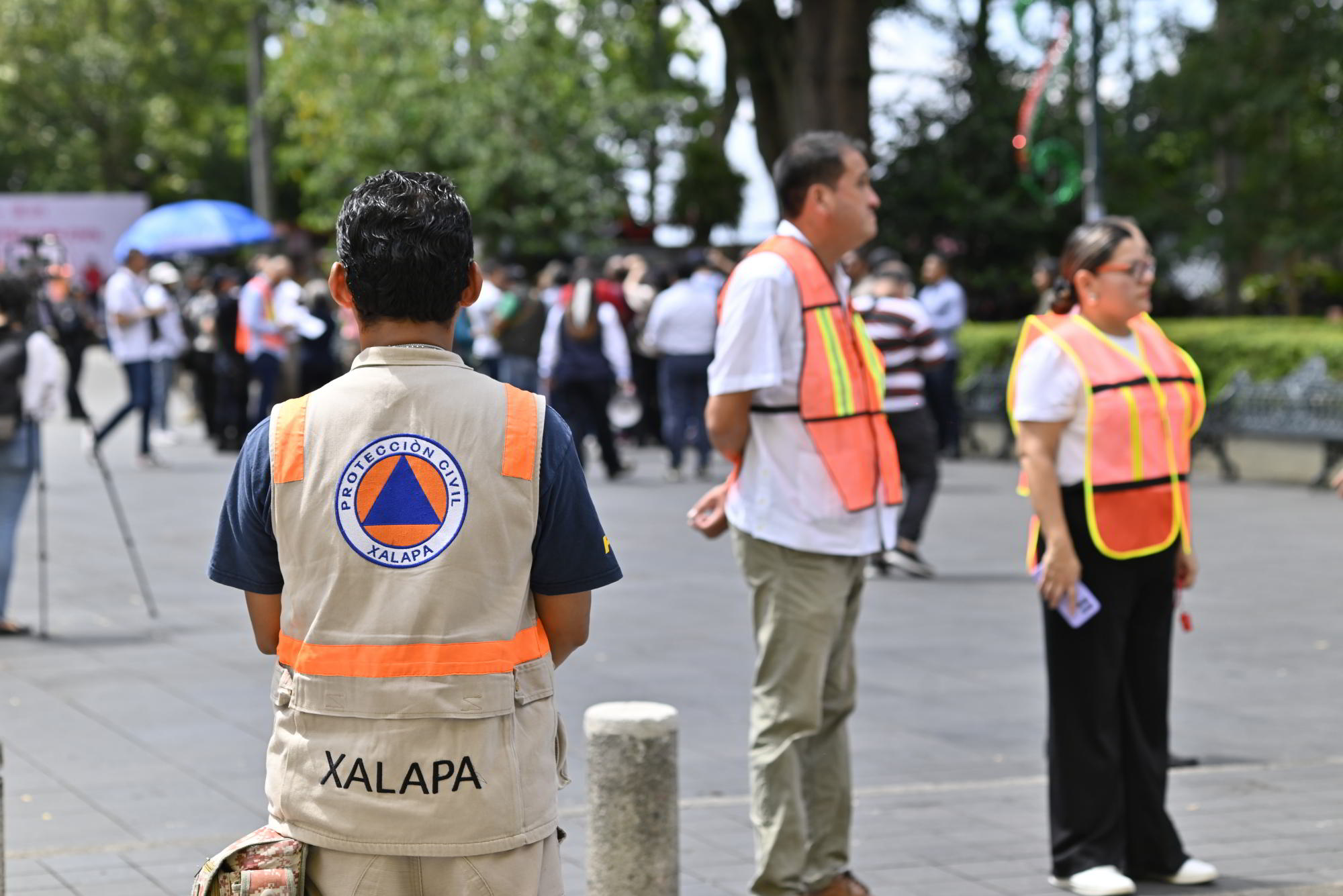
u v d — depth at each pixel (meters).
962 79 29.75
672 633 10.06
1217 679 8.83
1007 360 21.92
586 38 33.50
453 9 33.66
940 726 7.87
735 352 5.06
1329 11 23.03
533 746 3.05
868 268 16.84
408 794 2.96
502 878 3.00
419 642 2.97
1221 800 6.64
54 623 10.40
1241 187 25.88
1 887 4.21
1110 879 5.50
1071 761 5.56
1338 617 10.47
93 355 51.22
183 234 26.05
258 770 7.12
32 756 7.32
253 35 39.12
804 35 26.61
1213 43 24.00
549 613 3.13
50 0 61.16
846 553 5.13
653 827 4.76
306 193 37.03
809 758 5.34
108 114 61.78
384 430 3.01
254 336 19.64
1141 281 5.52
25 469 10.02
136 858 5.94
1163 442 5.54
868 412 5.23
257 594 3.14
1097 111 20.41
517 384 19.25
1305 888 5.55
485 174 32.44
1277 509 15.72
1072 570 5.47
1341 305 29.94
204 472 19.22
